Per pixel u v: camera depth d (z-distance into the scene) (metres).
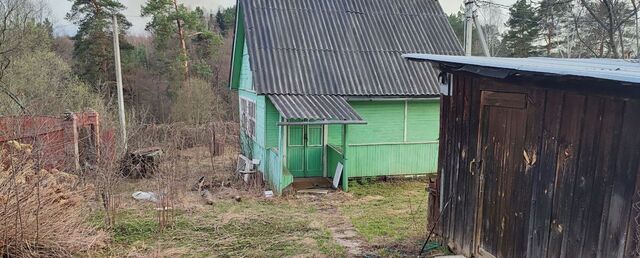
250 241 6.77
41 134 8.15
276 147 11.01
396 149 11.56
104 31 24.05
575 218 3.92
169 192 8.41
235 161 13.63
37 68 18.17
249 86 12.91
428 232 6.57
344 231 7.36
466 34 11.60
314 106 9.96
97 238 6.29
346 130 10.34
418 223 7.71
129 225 7.21
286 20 12.12
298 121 9.84
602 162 3.65
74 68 24.48
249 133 13.30
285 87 10.58
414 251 6.24
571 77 3.45
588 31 16.80
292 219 8.05
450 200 5.88
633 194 3.38
